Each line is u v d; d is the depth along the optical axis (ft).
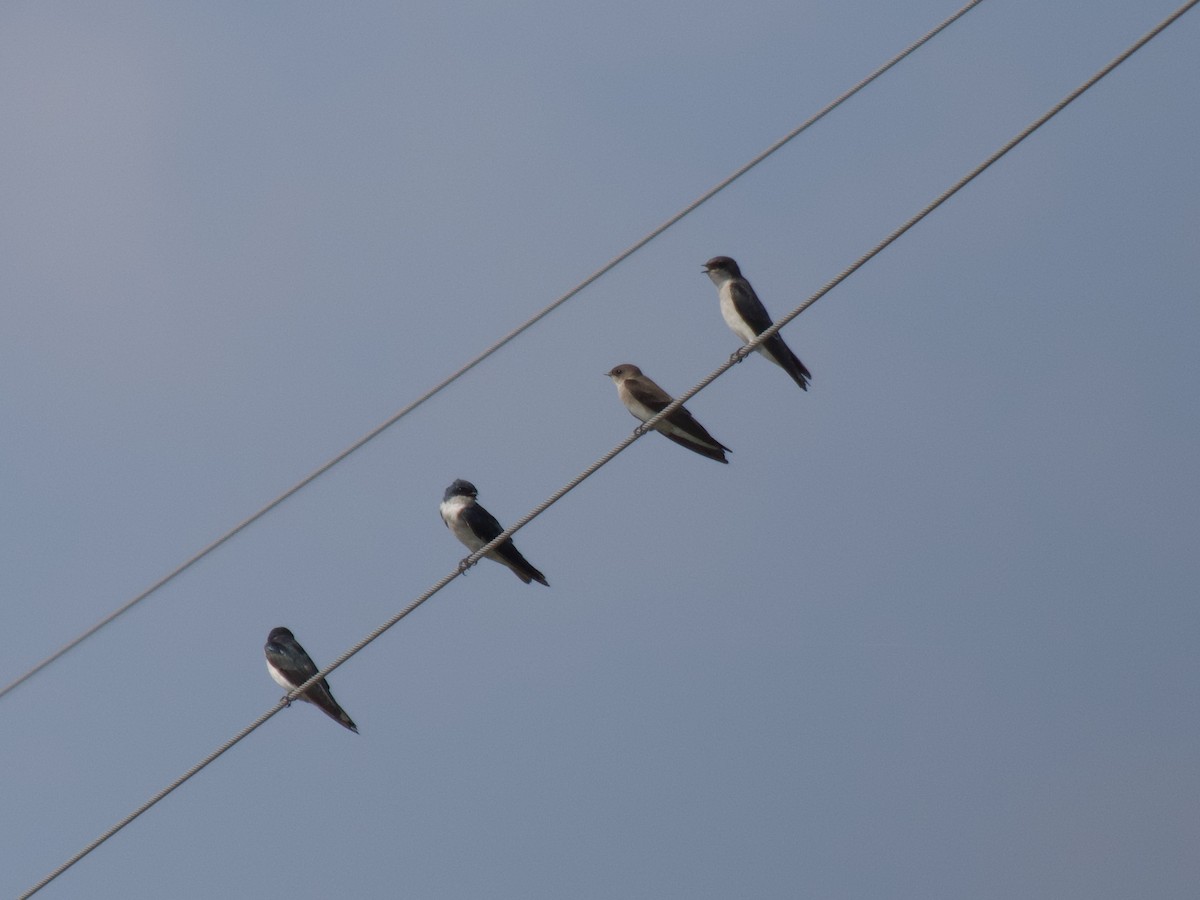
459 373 49.37
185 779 44.14
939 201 42.63
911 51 47.16
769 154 48.52
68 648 49.03
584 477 45.29
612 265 49.78
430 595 44.78
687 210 49.62
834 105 47.75
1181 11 40.96
